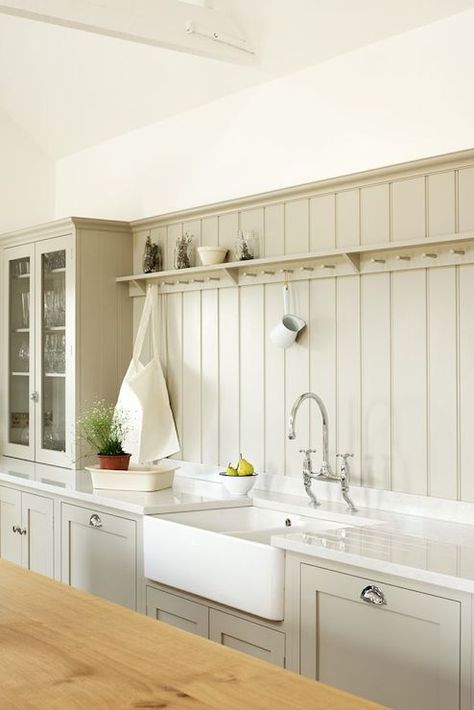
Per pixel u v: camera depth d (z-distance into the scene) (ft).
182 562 10.53
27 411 16.70
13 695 4.54
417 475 10.84
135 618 6.00
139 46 14.10
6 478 14.71
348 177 11.46
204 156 14.73
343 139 12.24
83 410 15.33
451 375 10.44
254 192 13.75
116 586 12.16
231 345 13.60
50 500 13.74
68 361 15.43
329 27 11.67
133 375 14.84
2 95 17.63
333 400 11.90
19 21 15.29
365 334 11.46
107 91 15.66
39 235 16.20
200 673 4.81
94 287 15.47
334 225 11.86
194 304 14.33
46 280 16.12
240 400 13.43
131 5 11.59
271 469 12.91
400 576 7.83
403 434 11.00
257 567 9.29
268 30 12.18
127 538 11.91
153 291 15.01
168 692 4.52
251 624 9.57
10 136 18.13
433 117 11.03
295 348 12.48
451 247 10.30
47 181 18.63
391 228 11.11
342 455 11.34
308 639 8.82
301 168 12.91
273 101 13.35
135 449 14.46
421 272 10.77
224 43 12.32
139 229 15.65
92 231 15.43
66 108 16.83
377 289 11.30
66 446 15.56
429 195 10.66
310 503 11.71
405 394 10.97
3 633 5.64
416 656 7.77
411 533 9.58
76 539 13.11
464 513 10.28
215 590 9.94
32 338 16.43
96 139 17.24
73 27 11.61
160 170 15.72
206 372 14.08
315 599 8.75
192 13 11.99
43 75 16.29
